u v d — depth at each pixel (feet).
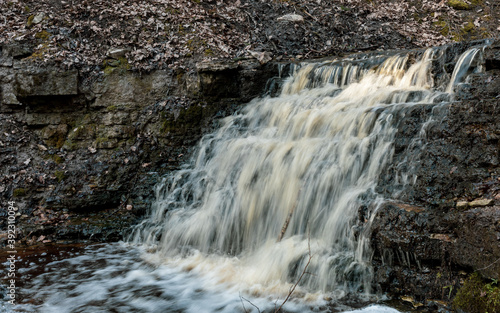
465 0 37.40
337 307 13.24
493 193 12.24
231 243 18.80
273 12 33.73
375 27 33.60
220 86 26.05
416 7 36.88
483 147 13.08
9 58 24.39
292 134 21.49
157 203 22.21
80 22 27.12
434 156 14.08
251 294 14.48
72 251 19.33
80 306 13.73
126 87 25.48
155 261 18.13
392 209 13.48
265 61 26.66
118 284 15.56
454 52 19.56
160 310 13.41
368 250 13.93
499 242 10.94
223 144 23.38
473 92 14.37
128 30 27.40
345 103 20.66
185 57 26.99
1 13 26.78
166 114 25.58
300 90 25.22
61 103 24.84
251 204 19.11
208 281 15.80
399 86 21.04
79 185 23.39
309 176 17.69
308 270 14.84
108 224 21.47
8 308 13.44
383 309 12.03
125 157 24.45
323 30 32.48
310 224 16.74
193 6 31.09
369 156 16.60
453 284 12.26
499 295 10.82
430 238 12.57
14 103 24.26
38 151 24.22
